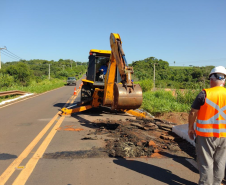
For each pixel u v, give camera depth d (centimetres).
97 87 988
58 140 561
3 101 1416
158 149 495
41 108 1151
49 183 336
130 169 391
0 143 532
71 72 8575
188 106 1023
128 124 756
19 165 400
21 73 3167
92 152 473
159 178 358
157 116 959
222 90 291
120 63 627
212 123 287
